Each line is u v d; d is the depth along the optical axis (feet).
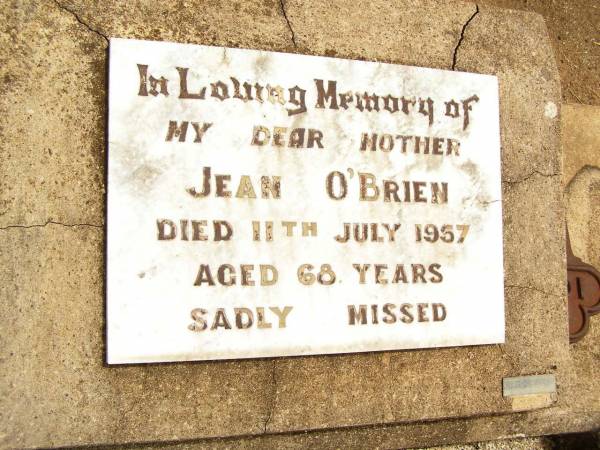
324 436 3.34
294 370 3.25
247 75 3.21
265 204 3.19
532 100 3.64
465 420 3.53
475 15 3.59
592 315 3.85
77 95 3.09
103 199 3.09
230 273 3.14
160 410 3.10
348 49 3.38
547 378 3.58
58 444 3.00
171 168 3.11
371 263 3.29
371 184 3.32
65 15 3.10
